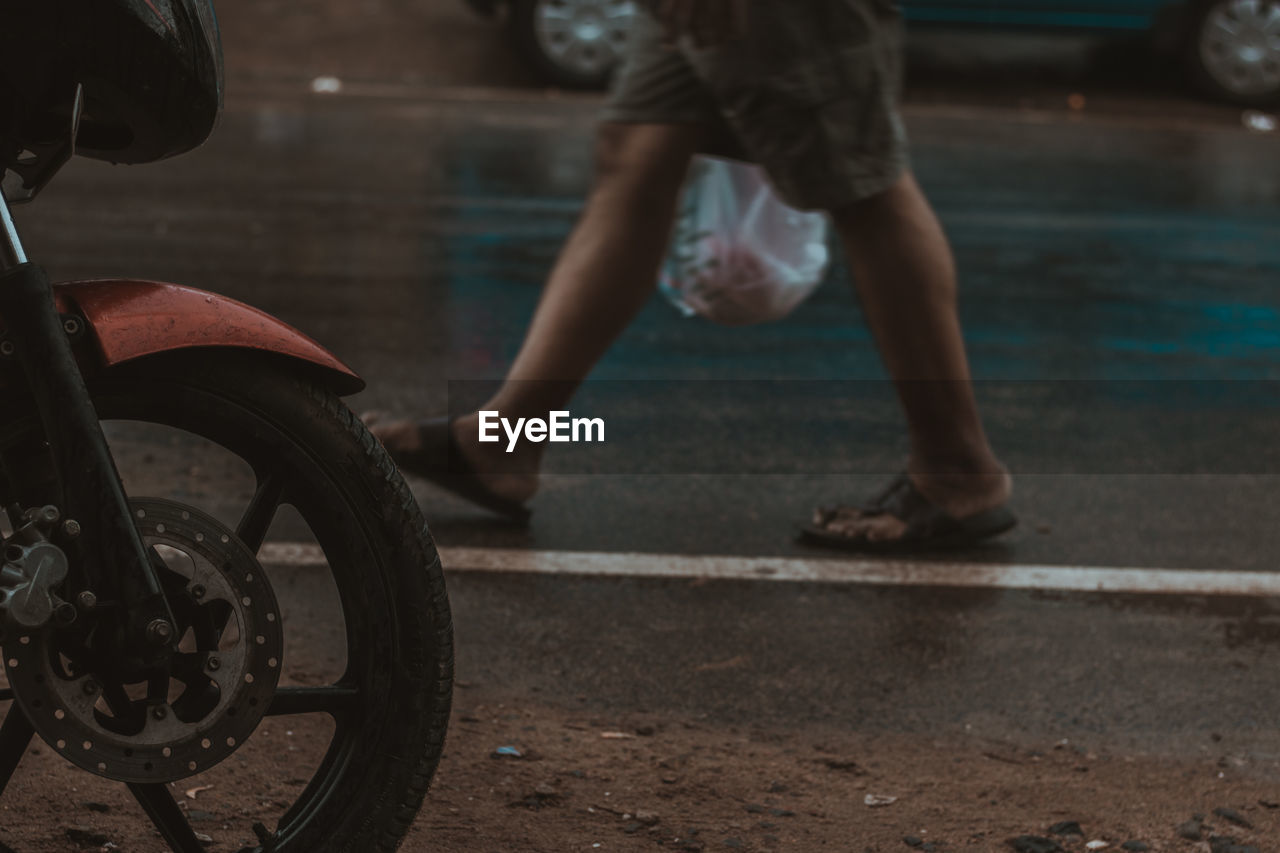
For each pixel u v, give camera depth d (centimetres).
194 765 213
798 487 504
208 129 224
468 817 285
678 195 433
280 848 227
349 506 224
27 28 203
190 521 214
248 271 736
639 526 463
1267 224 973
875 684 364
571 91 1338
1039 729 345
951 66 1455
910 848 284
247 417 219
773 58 393
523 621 388
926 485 452
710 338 688
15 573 199
